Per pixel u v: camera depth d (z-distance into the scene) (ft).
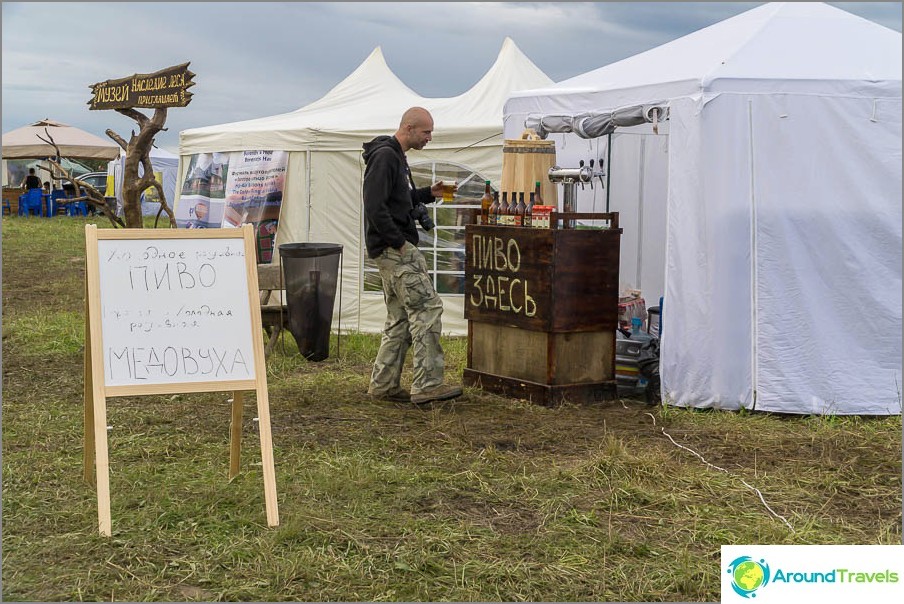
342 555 14.03
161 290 15.25
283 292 33.32
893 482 18.01
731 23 26.50
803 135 22.77
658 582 13.34
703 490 17.29
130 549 14.10
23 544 14.26
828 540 14.87
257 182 35.50
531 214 24.20
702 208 22.84
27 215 102.17
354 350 30.99
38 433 20.31
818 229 22.85
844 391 22.88
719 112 22.70
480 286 25.36
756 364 22.91
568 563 13.93
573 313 23.65
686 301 23.13
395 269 23.07
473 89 38.78
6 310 38.99
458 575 13.46
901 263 23.03
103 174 108.88
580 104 26.40
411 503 16.31
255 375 15.39
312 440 20.21
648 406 23.84
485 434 20.92
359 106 40.45
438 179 33.91
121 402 23.34
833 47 24.13
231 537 14.64
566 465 18.70
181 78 39.17
